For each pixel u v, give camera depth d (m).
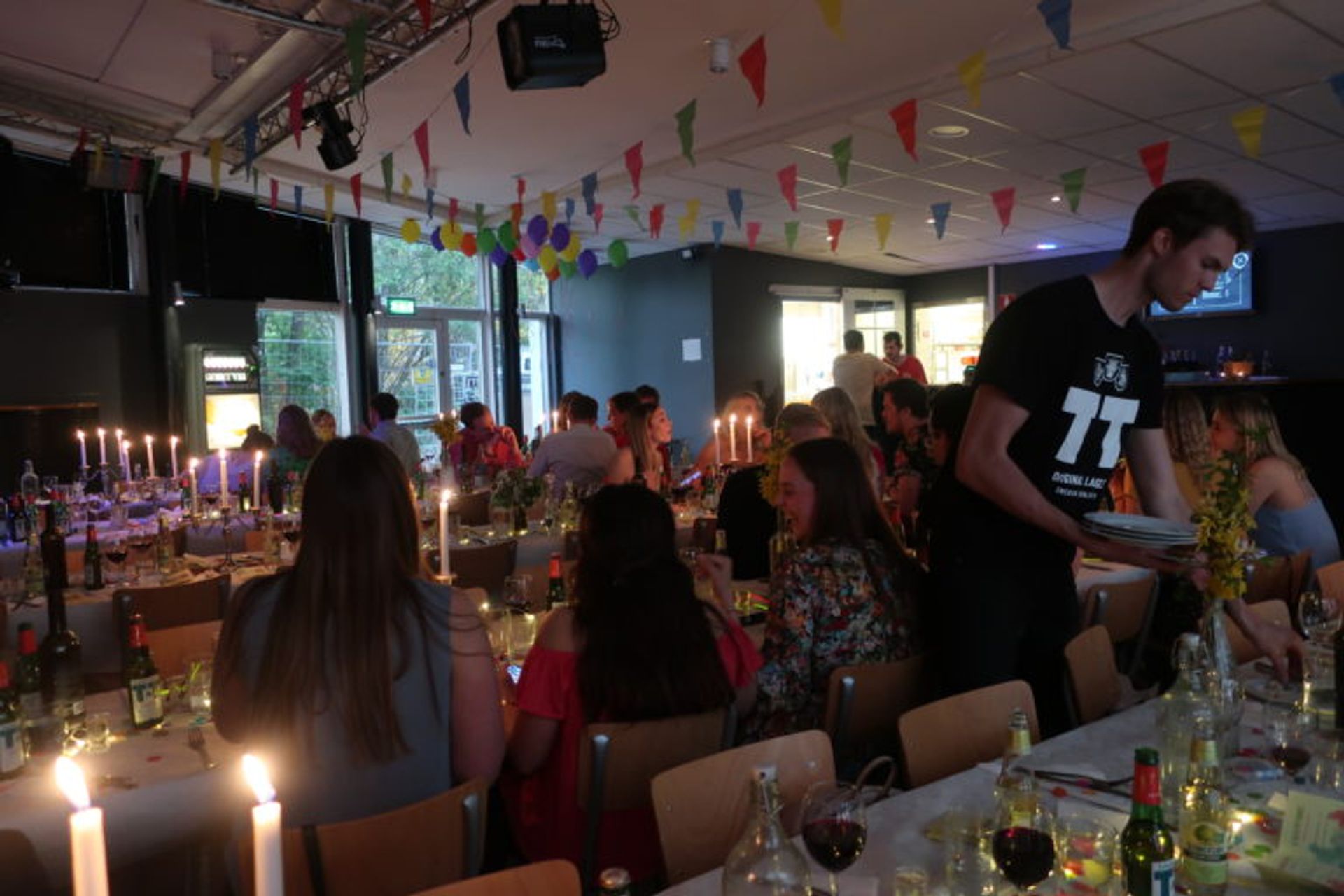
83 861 0.73
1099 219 9.12
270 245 8.77
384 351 10.07
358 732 1.56
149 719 2.13
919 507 4.00
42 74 5.51
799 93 5.67
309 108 5.40
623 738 1.83
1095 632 2.28
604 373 11.82
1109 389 2.06
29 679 2.08
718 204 8.55
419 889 1.54
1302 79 5.18
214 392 8.18
